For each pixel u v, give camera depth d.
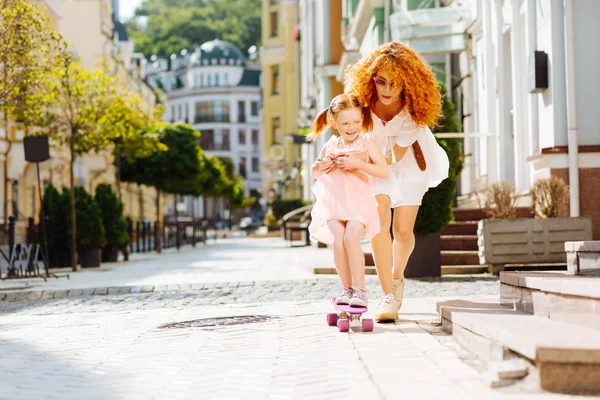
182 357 5.12
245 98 122.81
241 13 137.38
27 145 15.31
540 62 12.51
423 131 6.27
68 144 19.91
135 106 20.75
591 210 11.97
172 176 33.88
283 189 59.91
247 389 4.05
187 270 15.94
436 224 11.59
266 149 69.75
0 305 10.58
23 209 32.34
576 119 12.03
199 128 122.44
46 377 4.61
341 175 6.09
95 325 7.25
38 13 14.40
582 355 3.57
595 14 12.02
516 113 14.30
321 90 33.72
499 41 15.38
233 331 6.28
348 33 28.08
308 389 3.98
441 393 3.68
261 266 16.52
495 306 5.75
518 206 13.29
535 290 5.07
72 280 13.89
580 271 5.38
